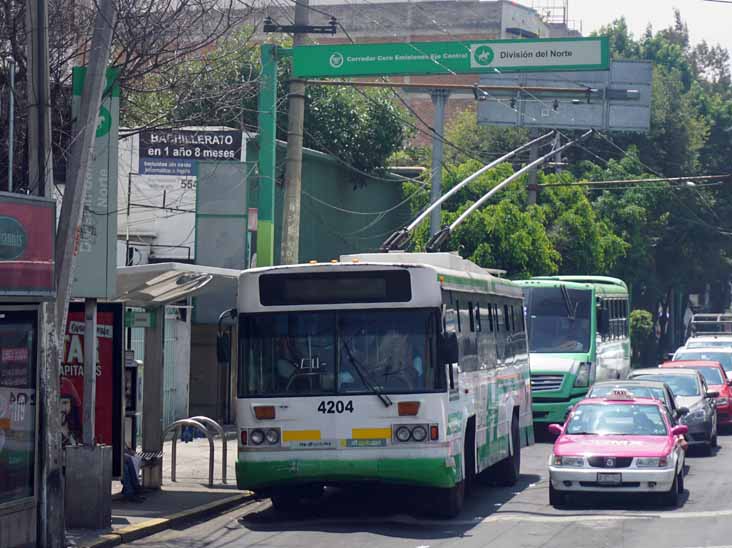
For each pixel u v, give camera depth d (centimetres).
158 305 1861
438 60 2642
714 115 6862
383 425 1579
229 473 2111
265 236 2405
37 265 1338
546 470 2408
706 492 1972
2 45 1695
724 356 3675
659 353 7112
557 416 3025
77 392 1642
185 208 3136
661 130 6116
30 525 1332
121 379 1644
